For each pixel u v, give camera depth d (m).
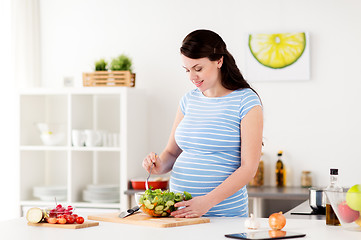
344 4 4.14
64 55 4.67
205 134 2.29
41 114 4.58
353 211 1.81
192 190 2.30
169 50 4.47
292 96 4.22
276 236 1.70
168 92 4.47
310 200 2.72
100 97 4.61
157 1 4.49
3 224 2.04
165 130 4.47
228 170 2.29
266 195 3.71
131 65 4.30
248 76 4.27
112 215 2.15
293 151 4.21
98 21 4.61
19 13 4.48
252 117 2.22
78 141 4.18
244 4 4.31
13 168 4.39
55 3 4.69
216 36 2.29
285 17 4.24
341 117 4.14
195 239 1.69
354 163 4.11
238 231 1.83
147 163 2.40
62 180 4.68
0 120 4.38
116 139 4.22
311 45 4.19
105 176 4.61
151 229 1.88
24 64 4.51
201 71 2.26
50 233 1.82
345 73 4.14
